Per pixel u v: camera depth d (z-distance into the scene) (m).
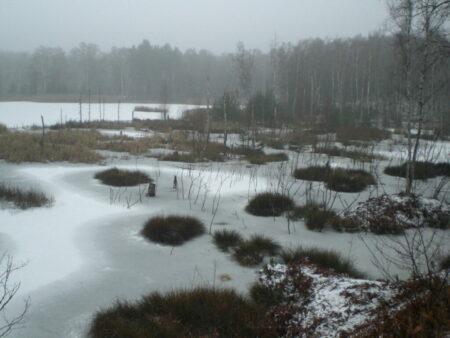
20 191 7.36
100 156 12.58
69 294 3.71
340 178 9.01
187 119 27.36
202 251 4.96
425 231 5.77
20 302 3.53
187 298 3.35
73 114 33.31
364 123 24.61
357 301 3.05
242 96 28.92
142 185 8.85
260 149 14.59
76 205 6.94
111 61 78.19
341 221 5.96
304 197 7.88
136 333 2.88
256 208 6.81
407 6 6.93
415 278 3.02
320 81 37.69
